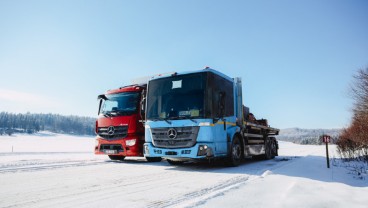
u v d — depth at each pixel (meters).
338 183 5.25
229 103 8.58
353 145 15.31
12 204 3.63
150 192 4.38
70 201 3.79
